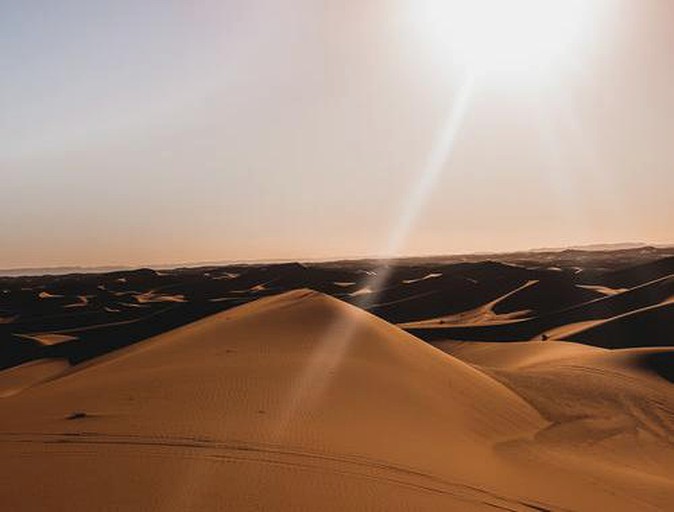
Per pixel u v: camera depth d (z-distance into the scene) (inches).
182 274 7204.7
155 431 654.5
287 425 695.1
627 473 795.4
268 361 1015.6
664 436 1058.1
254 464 571.2
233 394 816.3
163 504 480.4
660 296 2755.9
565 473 743.7
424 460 639.8
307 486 530.0
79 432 650.8
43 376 1845.5
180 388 844.0
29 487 508.7
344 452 619.5
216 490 510.0
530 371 1464.1
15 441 624.7
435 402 932.0
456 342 2444.6
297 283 5012.3
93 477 530.3
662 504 668.1
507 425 952.9
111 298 4141.2
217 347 1151.6
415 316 3558.1
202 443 620.1
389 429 741.3
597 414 1134.4
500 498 573.9
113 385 884.0
